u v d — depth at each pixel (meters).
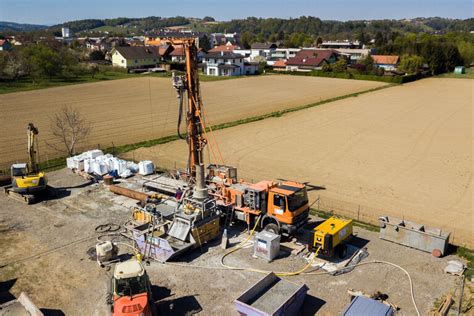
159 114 61.22
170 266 20.84
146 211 24.05
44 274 20.11
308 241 21.45
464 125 53.66
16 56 98.75
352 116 59.53
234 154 40.69
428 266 20.66
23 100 71.44
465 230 24.73
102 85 91.38
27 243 23.09
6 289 18.91
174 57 134.62
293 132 49.72
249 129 51.50
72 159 35.41
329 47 194.75
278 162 38.06
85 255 21.84
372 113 61.88
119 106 67.31
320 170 35.81
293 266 20.83
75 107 65.81
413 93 84.38
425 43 138.88
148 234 22.00
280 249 22.41
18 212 27.16
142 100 73.12
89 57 141.75
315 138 46.84
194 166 26.39
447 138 46.84
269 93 84.38
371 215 26.81
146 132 50.53
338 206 28.25
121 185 31.83
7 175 33.84
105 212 27.08
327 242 20.42
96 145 44.28
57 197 29.66
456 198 29.66
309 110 64.69
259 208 23.47
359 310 15.63
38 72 95.69
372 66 117.75
